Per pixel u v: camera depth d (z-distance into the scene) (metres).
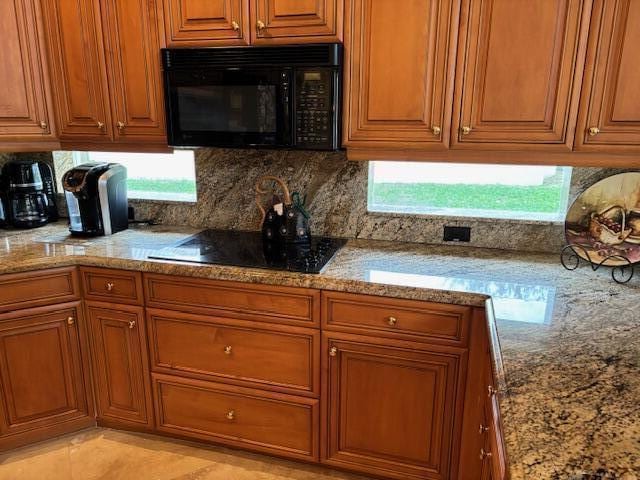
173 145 2.07
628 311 1.50
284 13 1.82
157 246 2.17
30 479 2.01
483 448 1.41
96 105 2.16
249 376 2.00
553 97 1.69
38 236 2.35
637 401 0.99
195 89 1.96
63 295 2.07
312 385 1.92
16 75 2.12
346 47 1.81
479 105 1.76
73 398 2.20
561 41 1.63
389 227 2.27
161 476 2.03
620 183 1.82
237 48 1.87
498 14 1.66
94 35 2.07
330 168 2.28
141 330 2.07
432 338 1.72
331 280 1.76
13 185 2.43
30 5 2.09
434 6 1.70
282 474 2.05
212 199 2.48
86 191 2.24
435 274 1.82
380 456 1.93
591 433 0.89
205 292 1.94
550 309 1.51
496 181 2.18
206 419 2.12
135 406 2.20
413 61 1.77
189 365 2.06
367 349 1.81
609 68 1.61
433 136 1.82
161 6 1.95
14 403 2.10
